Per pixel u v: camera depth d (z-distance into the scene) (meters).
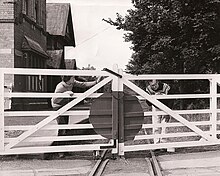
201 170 8.05
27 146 9.23
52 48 49.69
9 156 9.54
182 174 7.75
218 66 19.64
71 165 8.62
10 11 25.67
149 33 20.27
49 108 32.34
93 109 9.03
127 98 9.23
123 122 9.16
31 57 30.52
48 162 8.93
